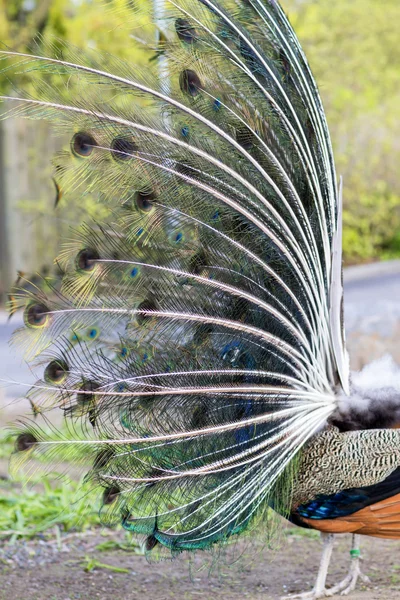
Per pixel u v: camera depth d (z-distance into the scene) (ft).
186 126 16.99
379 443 17.34
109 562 21.54
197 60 17.21
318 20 66.13
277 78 17.49
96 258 16.88
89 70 16.28
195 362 17.16
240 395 17.06
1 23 57.26
